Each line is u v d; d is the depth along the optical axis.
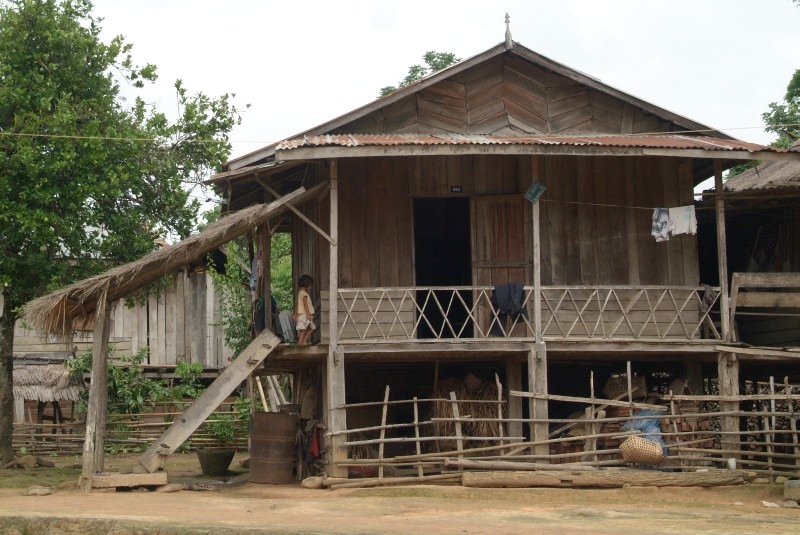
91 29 18.08
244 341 24.77
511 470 13.95
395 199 15.72
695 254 16.00
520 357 15.42
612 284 15.82
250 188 16.92
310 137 14.98
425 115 16.23
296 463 15.84
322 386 15.79
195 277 25.23
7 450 18.25
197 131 18.48
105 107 17.42
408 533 9.77
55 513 11.39
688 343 14.97
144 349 24.06
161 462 14.19
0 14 17.14
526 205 15.85
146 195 18.30
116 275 13.44
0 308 17.52
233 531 9.97
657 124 16.70
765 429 14.92
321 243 15.45
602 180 16.03
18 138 16.14
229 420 23.84
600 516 11.41
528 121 16.47
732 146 14.57
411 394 17.28
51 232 16.23
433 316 20.17
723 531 10.12
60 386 22.97
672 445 14.12
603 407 14.44
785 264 17.12
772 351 14.83
